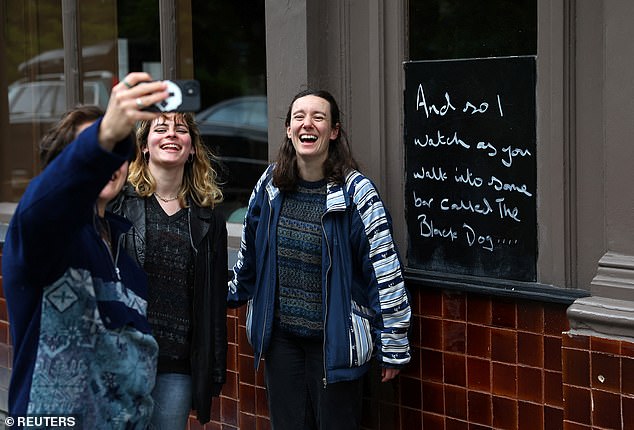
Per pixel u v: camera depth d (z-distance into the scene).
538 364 4.04
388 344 4.02
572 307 3.77
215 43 5.57
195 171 4.09
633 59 3.63
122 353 2.87
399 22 4.44
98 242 2.86
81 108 2.94
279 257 4.15
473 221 4.26
